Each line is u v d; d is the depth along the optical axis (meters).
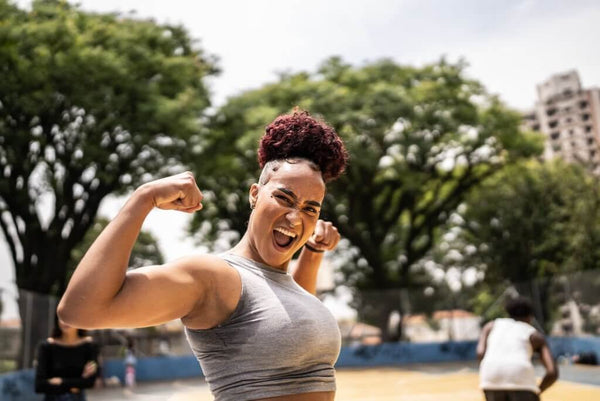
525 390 4.18
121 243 1.26
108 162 20.92
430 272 34.38
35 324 14.47
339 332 1.64
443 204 31.52
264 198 1.59
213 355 1.49
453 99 28.44
